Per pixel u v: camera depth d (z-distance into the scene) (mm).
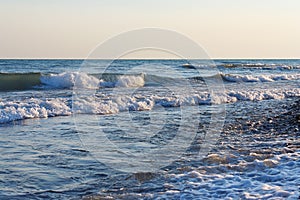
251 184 6270
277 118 13023
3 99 15844
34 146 8922
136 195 6016
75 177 6934
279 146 9023
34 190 6297
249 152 8453
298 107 15758
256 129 11180
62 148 8766
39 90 20344
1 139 9523
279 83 27672
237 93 18781
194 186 6297
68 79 21781
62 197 6000
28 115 12688
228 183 6375
